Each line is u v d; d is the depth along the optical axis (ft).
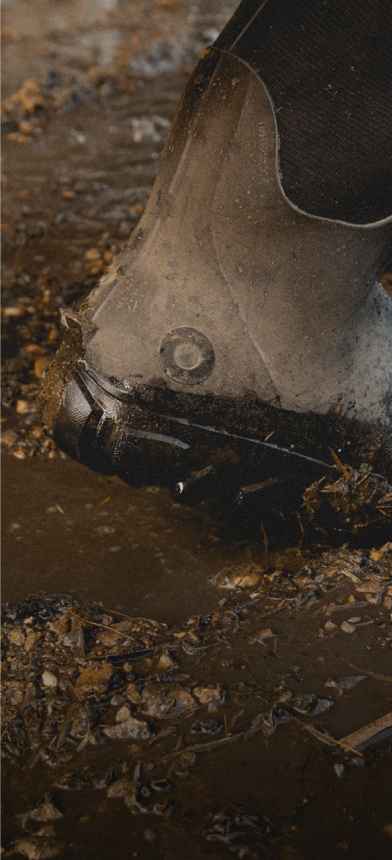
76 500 5.98
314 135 4.42
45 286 8.93
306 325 4.79
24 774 3.95
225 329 4.78
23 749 4.06
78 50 18.07
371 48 4.22
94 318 4.95
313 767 3.90
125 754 4.01
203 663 4.51
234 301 4.75
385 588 4.95
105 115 14.61
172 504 5.93
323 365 4.86
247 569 5.23
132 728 4.11
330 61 4.26
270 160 4.47
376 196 4.62
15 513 5.85
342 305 4.80
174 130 4.75
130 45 18.11
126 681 4.42
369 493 5.08
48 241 10.05
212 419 4.88
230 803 3.75
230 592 5.07
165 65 17.26
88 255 9.56
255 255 4.69
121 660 4.57
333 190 4.55
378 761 3.91
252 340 4.78
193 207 4.69
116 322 4.89
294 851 3.54
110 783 3.87
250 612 4.88
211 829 3.63
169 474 5.04
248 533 5.58
